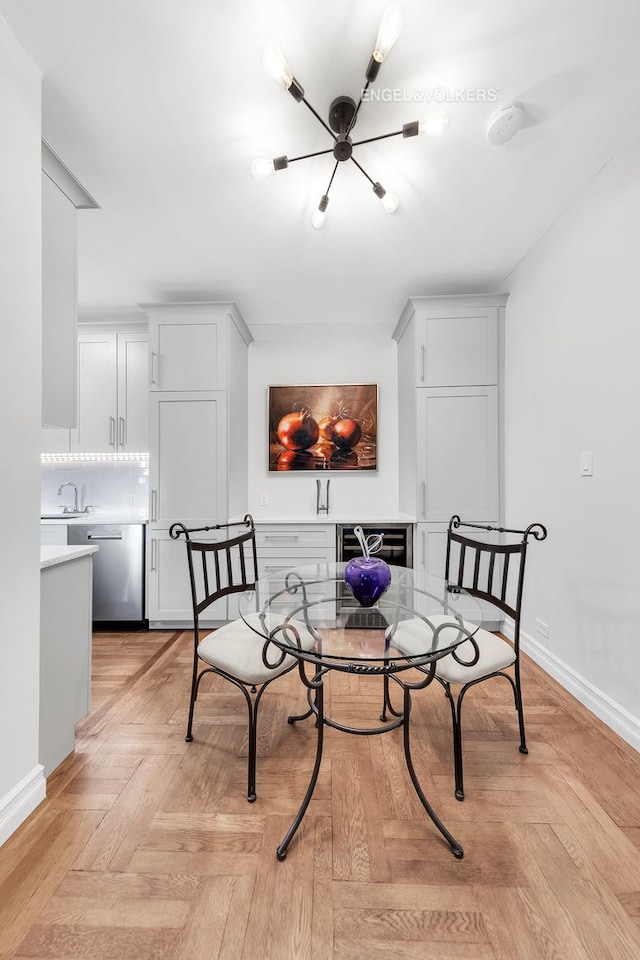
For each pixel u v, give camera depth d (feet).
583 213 6.86
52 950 3.30
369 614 4.98
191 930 3.44
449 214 7.41
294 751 5.70
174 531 6.58
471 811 4.66
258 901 3.67
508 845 4.24
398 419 12.64
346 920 3.52
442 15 4.18
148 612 10.46
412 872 3.95
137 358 11.43
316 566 7.45
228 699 7.11
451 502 10.19
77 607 5.75
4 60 4.29
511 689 7.38
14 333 4.49
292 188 6.68
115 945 3.33
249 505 12.82
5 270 4.37
